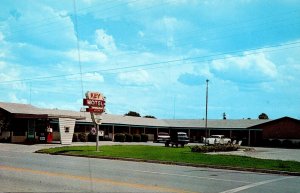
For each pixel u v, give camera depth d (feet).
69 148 104.17
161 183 44.62
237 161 76.95
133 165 69.36
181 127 229.86
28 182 42.09
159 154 90.12
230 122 227.20
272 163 74.23
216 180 49.93
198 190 40.16
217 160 78.48
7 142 134.72
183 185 43.65
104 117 194.29
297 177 59.11
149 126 215.92
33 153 96.07
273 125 192.95
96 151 96.53
